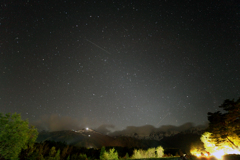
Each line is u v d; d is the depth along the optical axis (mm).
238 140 23125
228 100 23594
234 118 23359
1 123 9227
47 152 16047
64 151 20062
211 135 26547
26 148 11367
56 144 23688
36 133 12148
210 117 27469
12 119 9680
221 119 25578
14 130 9391
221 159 18469
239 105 22422
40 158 13055
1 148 8953
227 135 24172
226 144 24891
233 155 20281
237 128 22672
